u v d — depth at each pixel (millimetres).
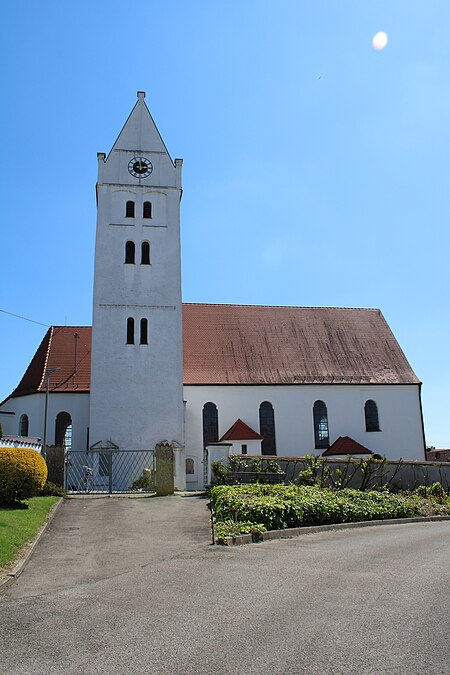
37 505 20688
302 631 8086
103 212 44219
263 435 46531
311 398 47969
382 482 27906
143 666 7059
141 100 46781
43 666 7164
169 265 44000
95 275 43062
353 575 11438
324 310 55844
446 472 28531
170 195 45344
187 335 49906
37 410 44062
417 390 50281
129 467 39812
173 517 19938
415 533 17516
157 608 9484
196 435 45344
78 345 48188
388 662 6930
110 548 15086
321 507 19172
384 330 55094
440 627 8125
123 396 41312
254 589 10516
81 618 9070
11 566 12547
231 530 16328
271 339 51281
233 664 7008
